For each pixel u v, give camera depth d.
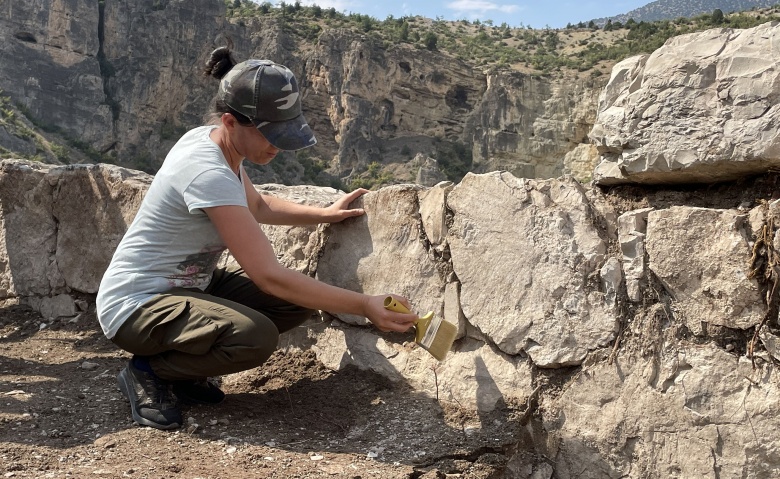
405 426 3.26
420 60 89.56
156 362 3.17
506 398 3.22
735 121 2.74
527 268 3.20
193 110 88.50
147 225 3.16
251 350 3.00
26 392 3.52
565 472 3.07
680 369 2.87
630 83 3.04
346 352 3.77
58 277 4.84
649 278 2.97
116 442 2.95
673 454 2.86
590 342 3.06
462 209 3.37
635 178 3.08
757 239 2.70
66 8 81.00
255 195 3.53
